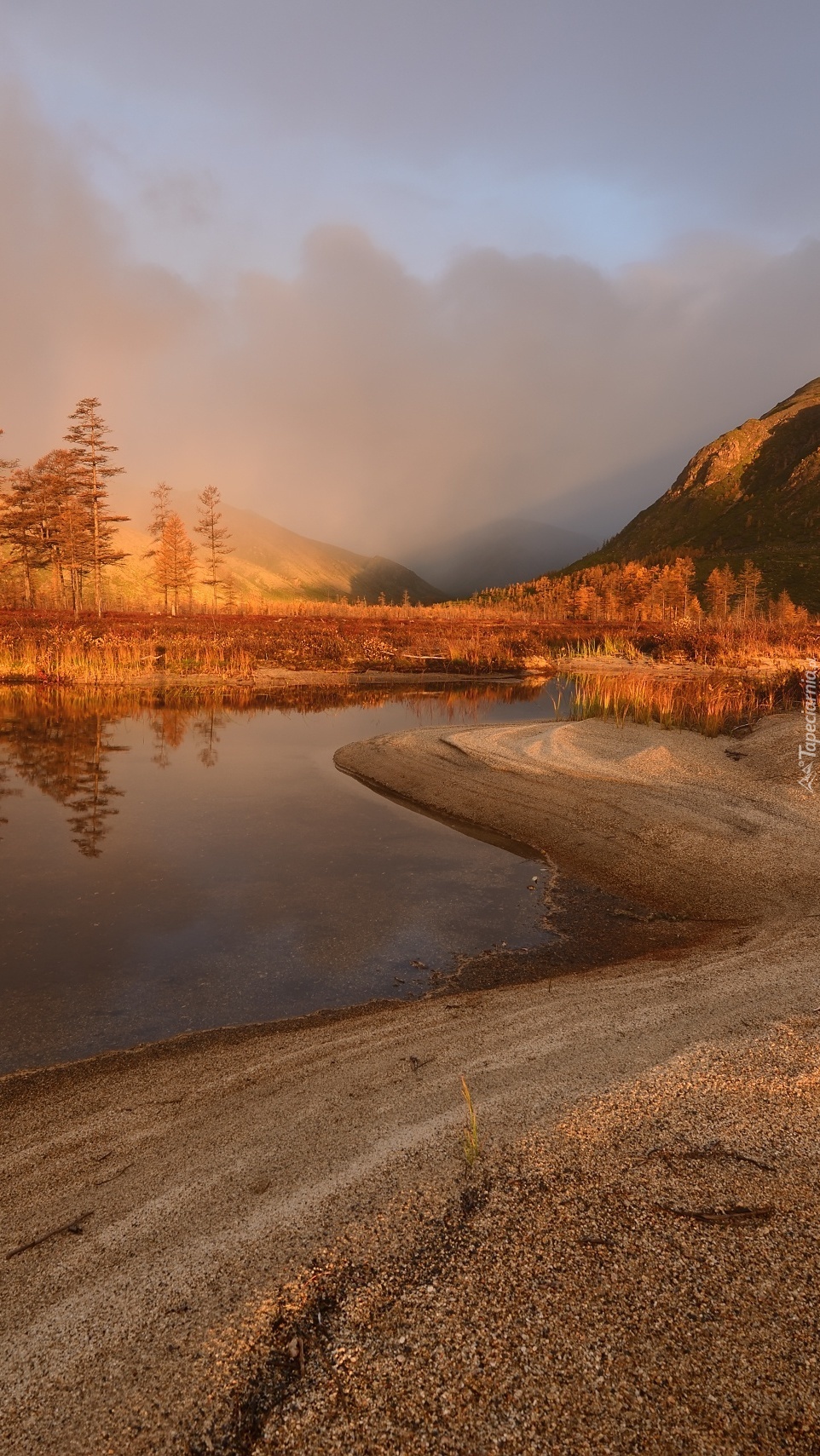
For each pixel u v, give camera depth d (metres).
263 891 7.00
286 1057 4.05
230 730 16.31
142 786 11.04
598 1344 1.64
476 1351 1.63
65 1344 1.81
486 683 27.59
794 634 43.84
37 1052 4.29
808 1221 1.99
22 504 58.91
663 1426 1.45
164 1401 1.59
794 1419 1.46
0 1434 1.56
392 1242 2.00
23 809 9.69
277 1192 2.44
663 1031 3.47
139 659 28.06
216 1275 1.98
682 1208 2.06
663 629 49.34
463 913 6.58
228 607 78.19
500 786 10.37
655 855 7.73
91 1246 2.30
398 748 12.92
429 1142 2.55
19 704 20.30
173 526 70.12
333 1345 1.68
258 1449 1.46
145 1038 4.47
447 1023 4.32
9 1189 2.86
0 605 59.16
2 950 5.65
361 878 7.41
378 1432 1.47
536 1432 1.45
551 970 5.46
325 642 34.19
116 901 6.69
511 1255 1.91
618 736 12.60
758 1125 2.46
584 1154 2.34
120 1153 3.08
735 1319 1.69
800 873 6.88
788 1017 3.40
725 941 5.71
